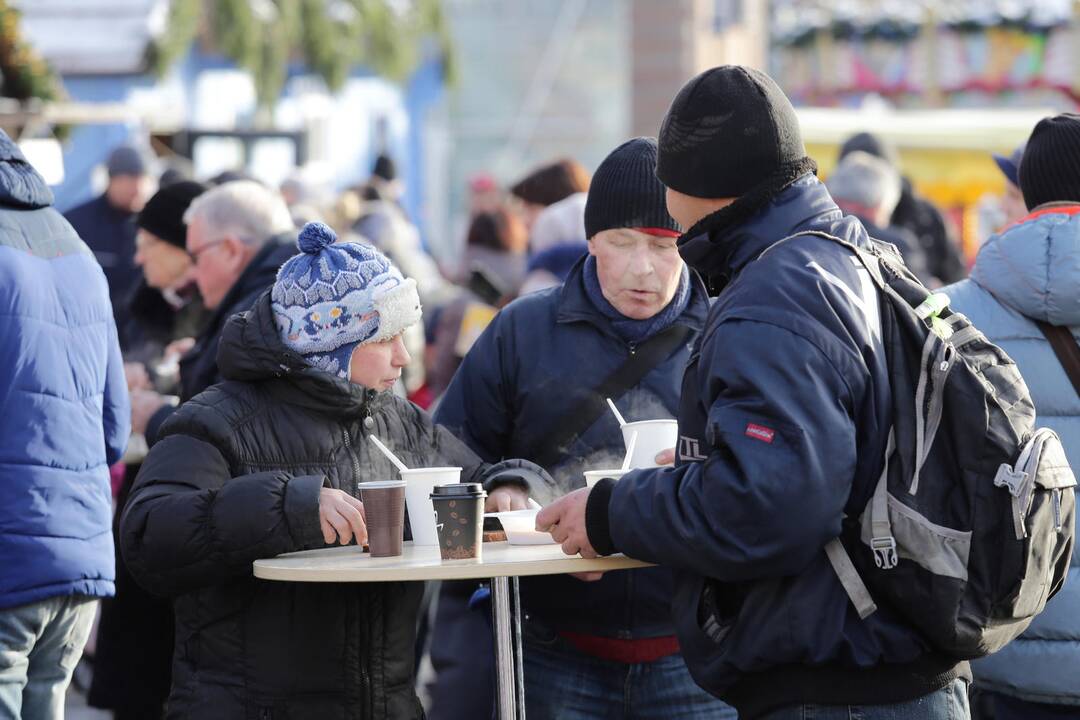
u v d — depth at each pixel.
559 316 8.42
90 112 25.36
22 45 20.53
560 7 50.66
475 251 16.98
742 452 5.77
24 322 7.91
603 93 51.03
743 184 6.29
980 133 23.30
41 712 8.16
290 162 27.78
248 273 9.85
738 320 5.98
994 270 8.53
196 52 35.91
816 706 6.01
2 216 8.09
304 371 6.99
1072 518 6.36
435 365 14.32
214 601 6.93
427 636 12.24
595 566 6.23
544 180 15.89
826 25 28.11
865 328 5.97
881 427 5.95
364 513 6.55
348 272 7.05
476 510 6.32
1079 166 8.49
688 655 6.27
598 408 8.32
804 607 5.92
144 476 6.93
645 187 8.07
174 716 7.02
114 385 8.97
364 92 42.94
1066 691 8.32
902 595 5.91
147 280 11.57
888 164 17.12
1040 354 8.41
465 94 50.62
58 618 8.05
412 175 44.62
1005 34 27.02
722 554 5.84
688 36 35.00
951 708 6.13
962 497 5.98
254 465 6.97
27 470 7.84
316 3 33.31
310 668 6.91
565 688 8.22
